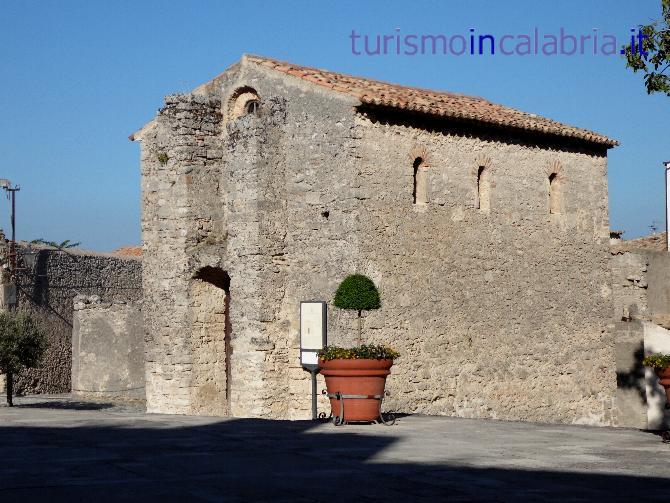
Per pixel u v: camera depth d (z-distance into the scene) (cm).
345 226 2567
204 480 1183
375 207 2589
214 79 2936
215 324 2888
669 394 1723
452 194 2795
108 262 4522
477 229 2858
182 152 2848
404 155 2672
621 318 3294
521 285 2983
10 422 1862
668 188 3825
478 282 2848
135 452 1412
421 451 1486
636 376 3228
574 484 1206
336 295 2219
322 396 2619
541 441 1631
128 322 4031
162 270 2881
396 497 1106
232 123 2748
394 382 2589
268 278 2667
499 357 2891
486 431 1783
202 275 2856
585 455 1458
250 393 2653
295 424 1866
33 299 4069
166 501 1054
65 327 4250
